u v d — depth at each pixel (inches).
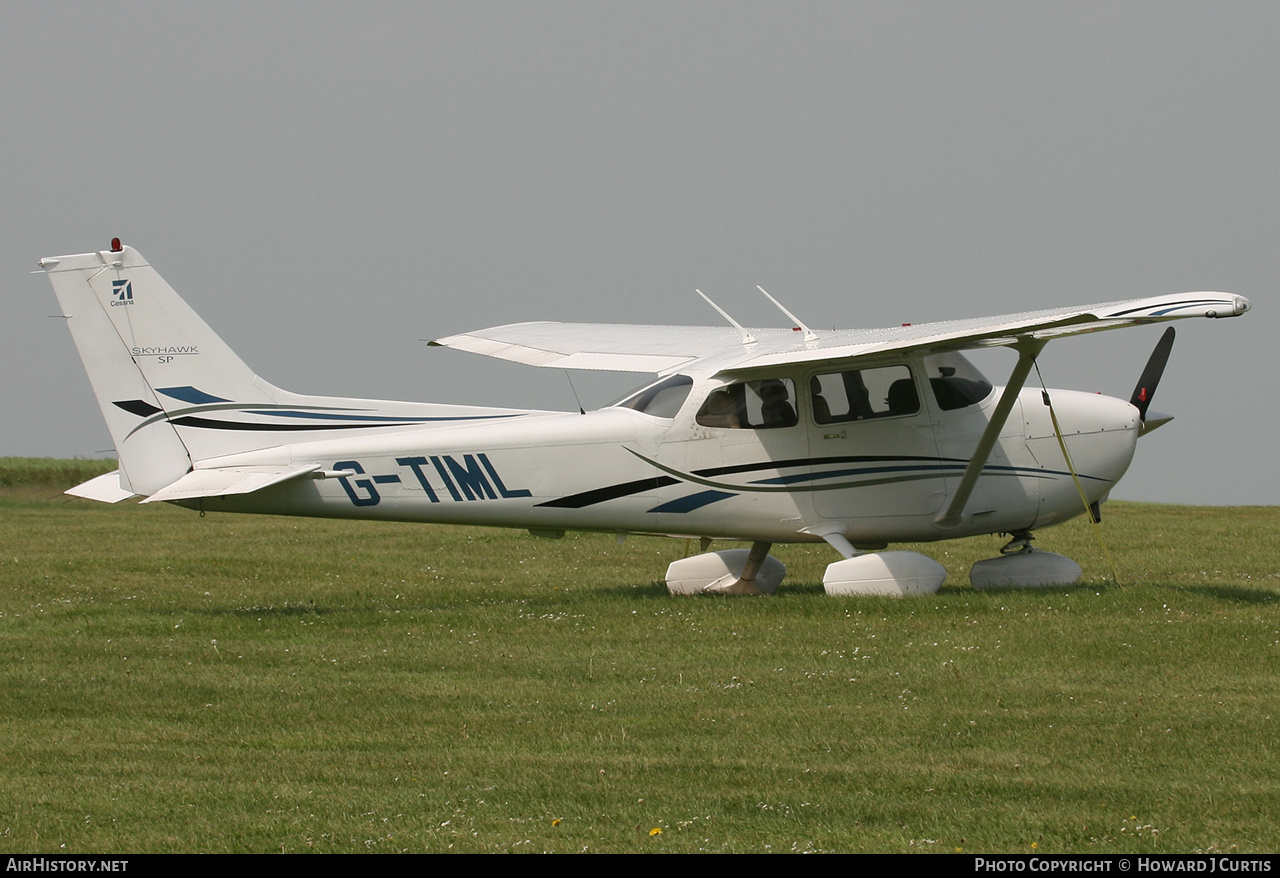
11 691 1166.3
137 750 970.7
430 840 768.9
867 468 1659.7
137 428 1560.0
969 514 1704.0
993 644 1294.3
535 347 1929.1
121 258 1551.4
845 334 1745.8
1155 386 1843.0
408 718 1060.5
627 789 861.8
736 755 943.0
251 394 1592.0
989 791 848.3
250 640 1408.7
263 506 1562.5
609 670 1229.7
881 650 1285.7
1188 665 1197.7
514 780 884.0
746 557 1779.0
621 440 1621.6
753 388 1638.8
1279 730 977.5
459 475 1587.1
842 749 952.3
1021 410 1732.3
